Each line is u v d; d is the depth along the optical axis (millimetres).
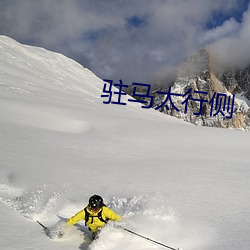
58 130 22016
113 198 7891
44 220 6430
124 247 5137
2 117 22531
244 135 24859
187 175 11117
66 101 42562
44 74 81125
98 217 5555
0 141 14672
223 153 17469
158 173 11258
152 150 17188
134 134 22328
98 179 9977
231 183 10125
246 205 7711
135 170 11695
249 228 6105
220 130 27188
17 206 7129
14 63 76125
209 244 5355
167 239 5500
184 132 24141
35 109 27688
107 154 15125
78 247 5199
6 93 36156
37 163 11461
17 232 5512
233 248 5129
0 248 4801
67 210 7055
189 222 6344
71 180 9617
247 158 16172
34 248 4953
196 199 8133
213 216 6816
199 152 17422
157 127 26234
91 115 30125
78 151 14961
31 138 16484
